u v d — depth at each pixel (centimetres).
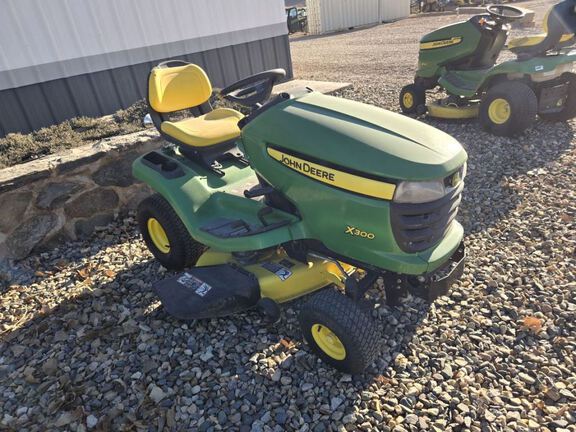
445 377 216
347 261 228
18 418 213
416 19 1822
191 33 656
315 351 226
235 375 225
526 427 189
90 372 236
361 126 209
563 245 303
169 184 281
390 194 191
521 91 466
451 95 579
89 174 379
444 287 217
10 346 262
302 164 217
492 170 422
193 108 355
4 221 343
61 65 554
